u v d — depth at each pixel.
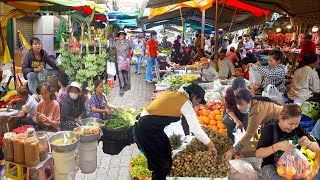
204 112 5.06
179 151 3.78
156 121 3.50
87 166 4.31
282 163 3.08
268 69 5.26
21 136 3.77
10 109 5.34
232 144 3.84
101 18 14.12
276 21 14.06
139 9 13.50
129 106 9.48
